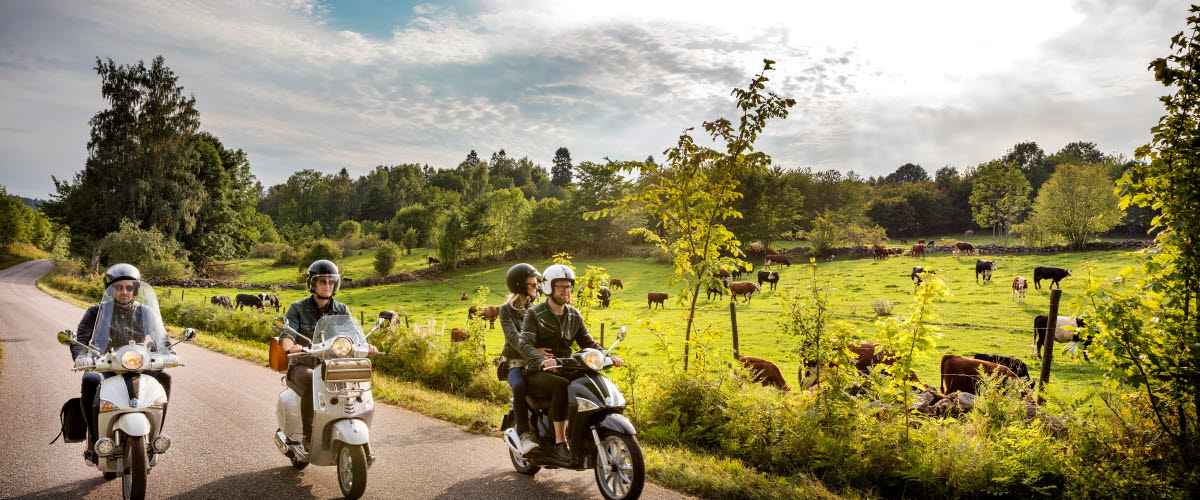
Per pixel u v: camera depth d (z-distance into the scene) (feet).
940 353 64.44
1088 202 161.89
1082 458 19.06
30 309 95.81
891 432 21.49
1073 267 129.59
